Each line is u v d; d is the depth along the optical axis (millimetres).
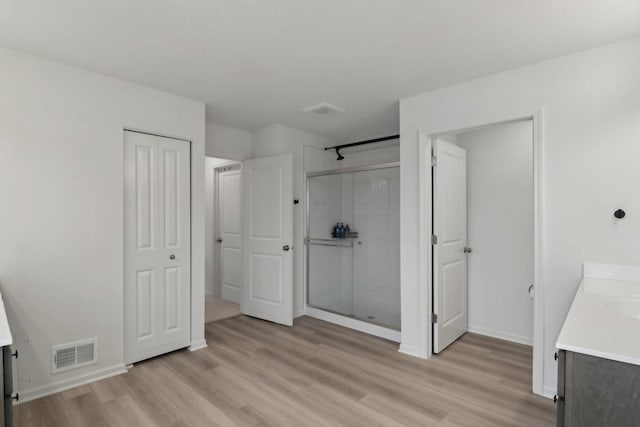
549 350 2307
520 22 1882
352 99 3119
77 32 1995
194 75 2613
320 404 2215
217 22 1891
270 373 2658
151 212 2898
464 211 3570
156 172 2930
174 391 2375
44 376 2322
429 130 2906
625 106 2070
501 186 3475
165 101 2945
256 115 3631
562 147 2270
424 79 2662
